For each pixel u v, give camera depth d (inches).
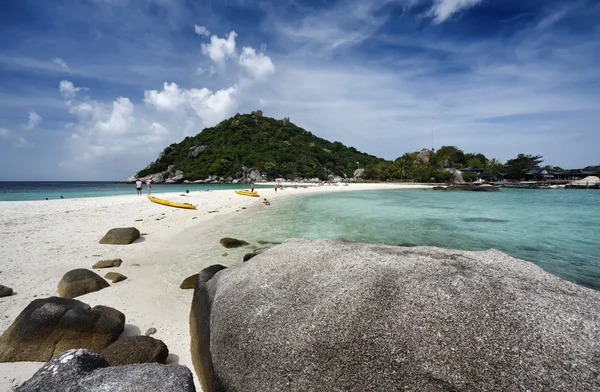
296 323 103.6
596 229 592.7
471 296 103.7
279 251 159.3
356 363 88.3
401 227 590.2
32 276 264.1
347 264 131.0
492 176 3336.6
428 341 89.2
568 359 79.1
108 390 81.5
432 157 4151.1
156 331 183.9
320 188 2331.4
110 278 264.8
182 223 562.6
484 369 80.4
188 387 86.0
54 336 153.3
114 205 734.5
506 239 497.0
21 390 82.4
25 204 719.7
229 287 134.7
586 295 106.6
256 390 93.0
